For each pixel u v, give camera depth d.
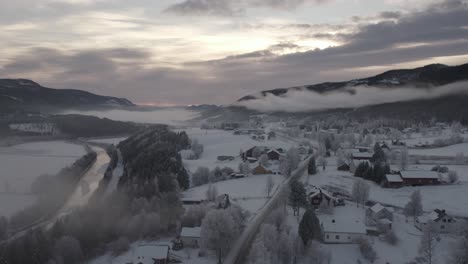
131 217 143.62
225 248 118.38
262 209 160.25
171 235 137.88
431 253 120.19
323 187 194.25
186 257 119.25
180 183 197.75
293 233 129.25
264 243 114.62
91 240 131.75
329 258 116.38
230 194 183.88
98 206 156.88
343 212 157.00
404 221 147.12
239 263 113.69
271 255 112.31
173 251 123.62
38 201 186.75
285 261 113.38
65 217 144.50
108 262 121.38
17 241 125.06
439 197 174.00
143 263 111.69
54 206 187.88
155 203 152.75
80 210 153.50
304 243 122.75
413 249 124.81
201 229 121.94
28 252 119.00
